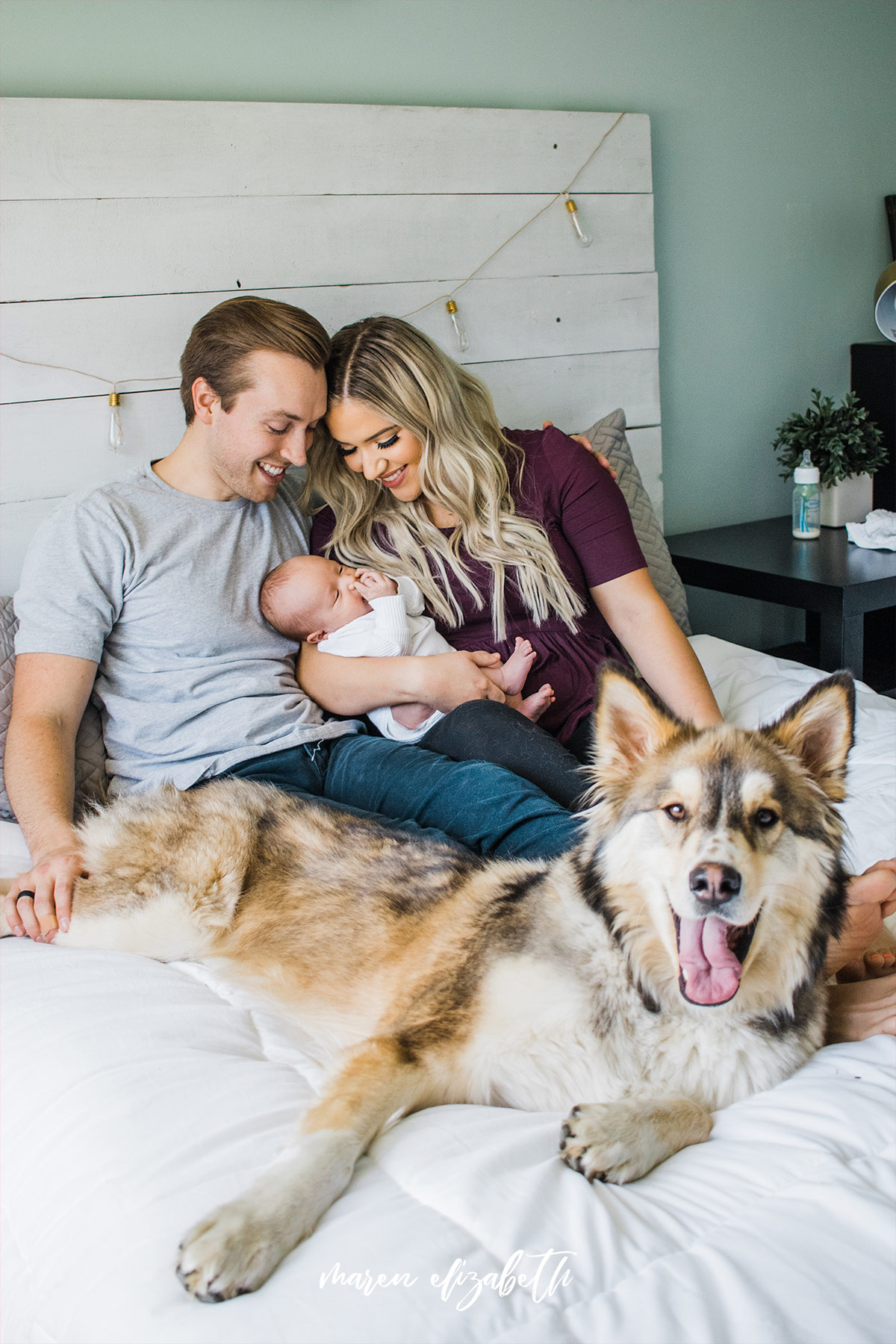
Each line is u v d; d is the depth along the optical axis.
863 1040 1.32
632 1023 1.23
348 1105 1.12
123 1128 1.11
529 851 1.64
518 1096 1.25
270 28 2.60
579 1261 0.91
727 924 1.17
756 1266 0.91
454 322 2.89
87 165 2.35
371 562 2.30
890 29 3.80
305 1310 0.87
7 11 2.30
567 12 3.05
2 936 1.63
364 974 1.45
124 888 1.62
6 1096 1.23
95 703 2.10
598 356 3.19
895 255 3.96
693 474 3.73
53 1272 1.00
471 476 2.24
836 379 4.00
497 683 2.12
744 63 3.47
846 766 1.24
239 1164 1.07
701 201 3.50
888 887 1.31
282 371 1.99
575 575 2.33
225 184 2.51
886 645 3.76
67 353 2.40
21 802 1.80
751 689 2.52
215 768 1.95
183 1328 0.87
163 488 2.12
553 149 2.97
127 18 2.42
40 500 2.42
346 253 2.70
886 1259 0.92
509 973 1.27
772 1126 1.12
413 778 1.84
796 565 3.10
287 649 2.23
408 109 2.72
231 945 1.62
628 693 1.27
